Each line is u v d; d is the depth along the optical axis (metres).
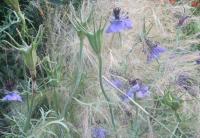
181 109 0.34
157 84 0.36
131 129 0.33
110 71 0.37
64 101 0.35
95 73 0.38
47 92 0.34
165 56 0.39
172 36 0.44
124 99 0.34
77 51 0.39
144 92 0.32
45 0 0.45
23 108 0.36
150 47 0.34
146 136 0.34
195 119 0.35
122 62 0.39
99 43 0.27
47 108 0.36
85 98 0.35
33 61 0.26
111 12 0.43
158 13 0.46
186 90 0.36
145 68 0.38
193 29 0.46
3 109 0.38
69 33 0.42
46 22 0.44
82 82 0.35
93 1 0.45
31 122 0.35
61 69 0.36
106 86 0.35
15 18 0.41
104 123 0.35
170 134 0.33
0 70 0.41
